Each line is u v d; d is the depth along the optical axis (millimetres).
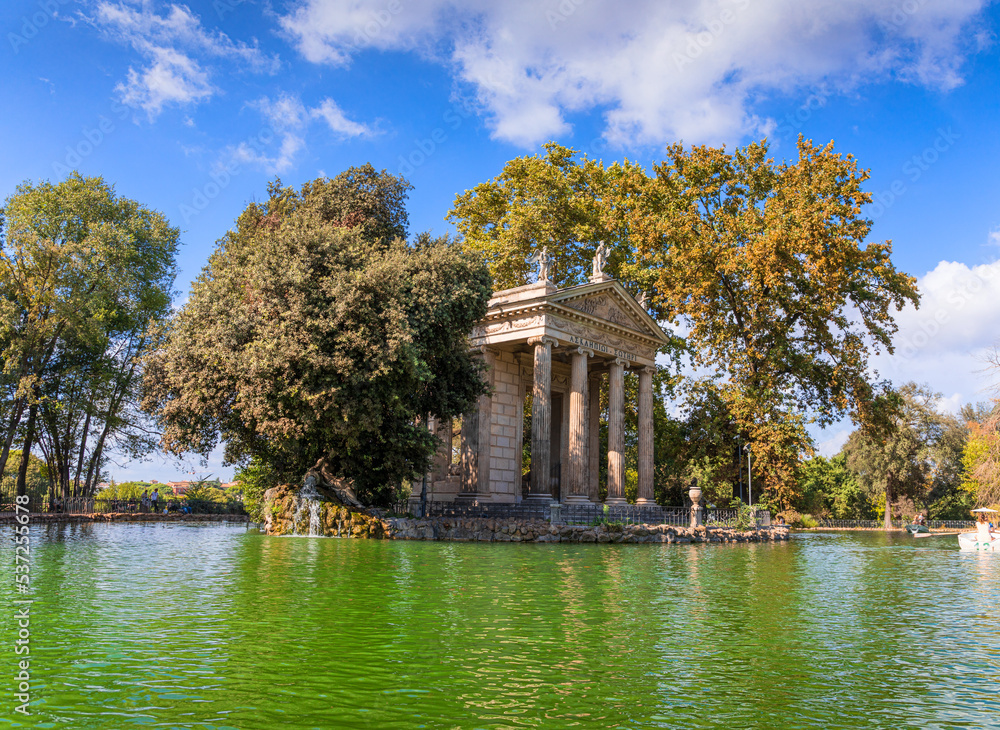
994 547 42719
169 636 12148
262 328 36188
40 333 54688
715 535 47406
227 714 8406
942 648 12781
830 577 25094
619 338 57844
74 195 58406
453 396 44875
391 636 12562
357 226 43938
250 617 13867
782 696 9648
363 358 36125
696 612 16141
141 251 62531
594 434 64375
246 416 37625
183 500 71000
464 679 10039
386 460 42250
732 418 62250
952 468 102562
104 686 9352
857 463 107750
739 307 59688
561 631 13430
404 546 32438
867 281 58125
